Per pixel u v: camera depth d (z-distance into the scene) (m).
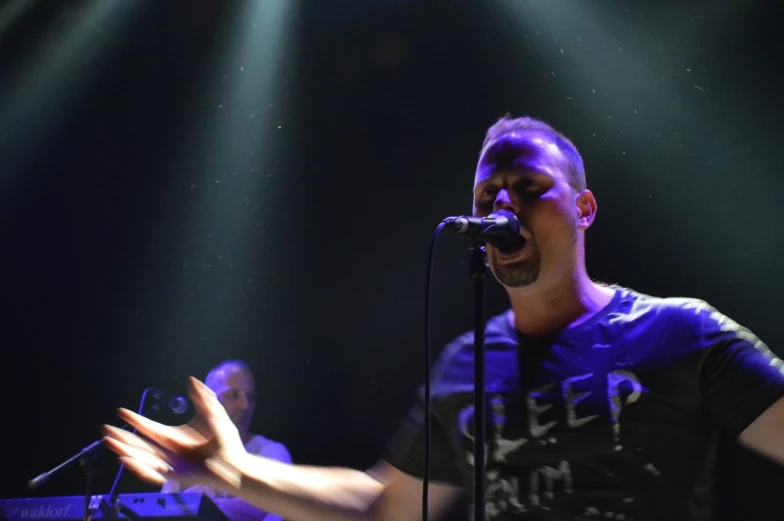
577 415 1.67
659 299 1.78
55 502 2.66
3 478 5.61
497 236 1.66
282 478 1.86
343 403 5.28
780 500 3.47
